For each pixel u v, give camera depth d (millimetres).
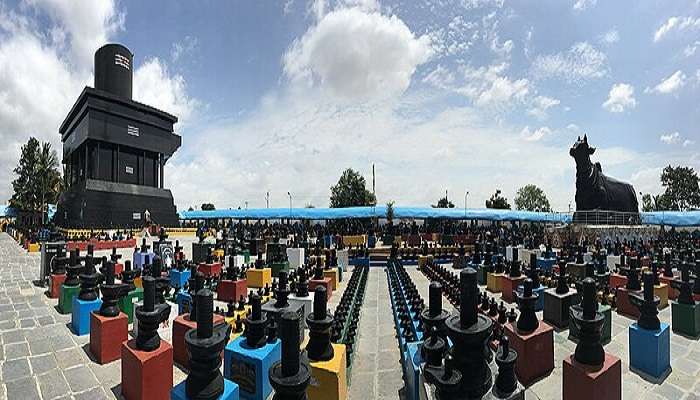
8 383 5625
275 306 6480
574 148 31281
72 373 5949
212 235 32312
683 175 62312
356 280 12680
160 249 15266
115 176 43656
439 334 4293
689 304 7848
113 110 43094
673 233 28656
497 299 11500
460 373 3305
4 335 7547
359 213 35219
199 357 3641
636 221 30094
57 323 8305
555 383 5719
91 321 6730
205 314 3734
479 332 3203
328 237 24266
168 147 49750
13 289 11844
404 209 34656
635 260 9539
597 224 27375
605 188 30938
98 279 8117
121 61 45719
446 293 10891
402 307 8391
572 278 11664
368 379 5973
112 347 6387
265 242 22656
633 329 6199
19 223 49906
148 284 5078
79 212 40125
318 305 4902
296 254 16219
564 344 7355
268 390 4930
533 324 5957
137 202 43312
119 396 5285
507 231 34031
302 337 6375
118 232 29641
